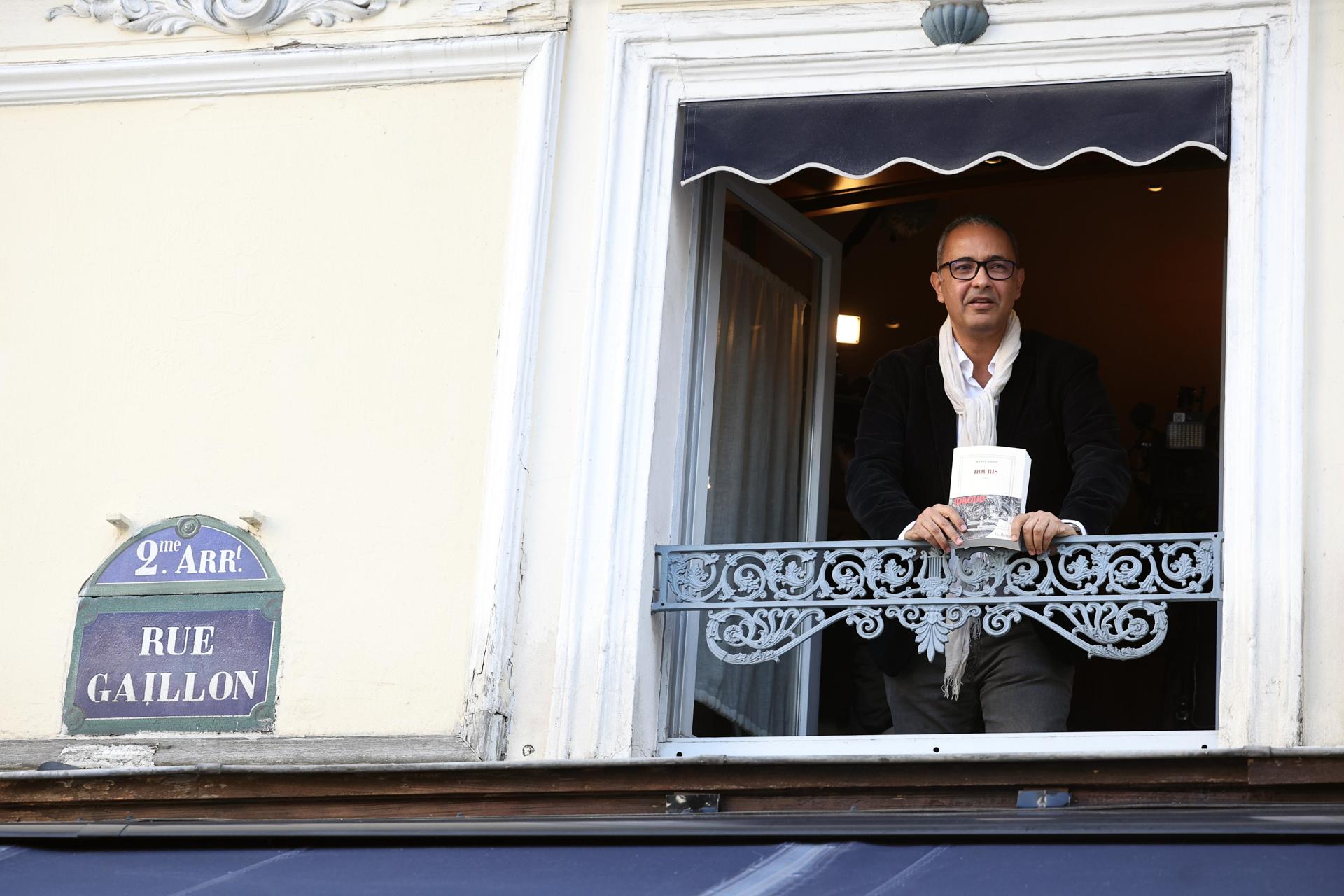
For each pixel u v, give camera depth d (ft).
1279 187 28.63
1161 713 45.62
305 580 30.01
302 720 29.32
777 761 25.18
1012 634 28.71
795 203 40.01
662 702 29.07
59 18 33.37
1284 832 21.22
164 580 30.45
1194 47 29.48
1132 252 52.65
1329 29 29.12
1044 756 24.50
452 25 32.01
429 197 31.53
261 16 32.48
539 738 28.48
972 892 20.16
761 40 30.81
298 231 31.83
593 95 31.30
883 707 33.47
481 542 29.48
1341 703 26.40
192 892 21.93
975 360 29.94
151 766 28.02
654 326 30.09
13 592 30.83
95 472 31.27
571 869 21.95
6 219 32.78
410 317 31.01
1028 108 29.84
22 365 32.01
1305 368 27.78
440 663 29.17
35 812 26.99
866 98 30.40
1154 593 27.53
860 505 29.09
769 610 28.71
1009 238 29.89
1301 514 27.14
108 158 32.81
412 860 22.74
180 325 31.78
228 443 31.01
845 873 21.03
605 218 30.50
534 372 30.12
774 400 32.35
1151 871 20.42
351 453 30.53
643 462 29.53
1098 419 29.40
